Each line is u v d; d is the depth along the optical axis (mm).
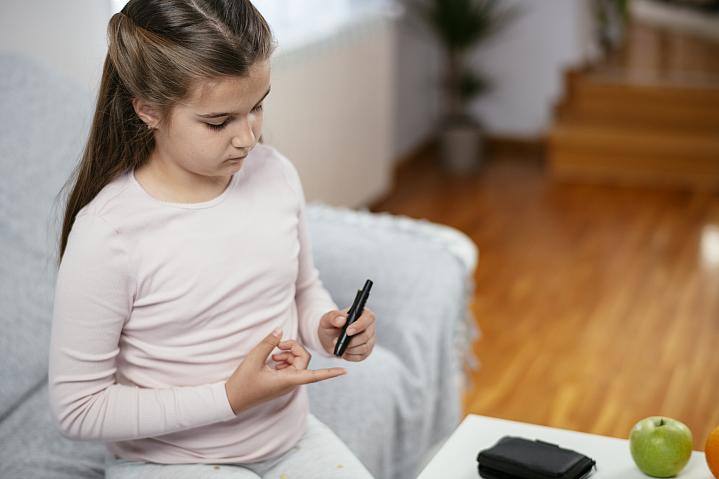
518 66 5246
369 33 3979
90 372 1223
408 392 1941
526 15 5152
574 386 2748
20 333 1773
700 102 4770
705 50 5699
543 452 1362
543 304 3324
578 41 5148
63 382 1218
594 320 3191
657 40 6082
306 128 3529
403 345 2006
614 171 4750
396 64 4820
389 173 4477
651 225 4129
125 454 1353
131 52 1151
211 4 1146
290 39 3381
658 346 2992
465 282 2275
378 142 4262
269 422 1360
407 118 5055
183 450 1330
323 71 3596
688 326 3129
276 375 1222
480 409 2629
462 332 2270
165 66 1128
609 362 2891
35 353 1782
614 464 1396
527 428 1489
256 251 1293
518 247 3889
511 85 5281
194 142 1175
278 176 1354
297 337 1415
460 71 5148
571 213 4301
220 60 1121
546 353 2961
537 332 3107
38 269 1840
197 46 1118
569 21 5098
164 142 1211
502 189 4691
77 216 1228
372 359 1920
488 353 2963
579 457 1354
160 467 1332
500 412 2613
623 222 4172
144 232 1229
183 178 1249
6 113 1936
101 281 1200
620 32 5824
